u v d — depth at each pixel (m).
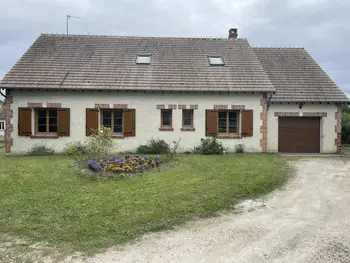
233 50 18.81
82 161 11.02
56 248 4.68
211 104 15.85
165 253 4.55
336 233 5.30
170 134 15.74
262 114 15.98
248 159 12.98
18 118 15.11
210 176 9.21
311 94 16.83
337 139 16.83
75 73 15.82
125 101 15.57
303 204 7.02
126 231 5.29
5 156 14.60
